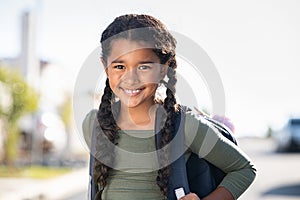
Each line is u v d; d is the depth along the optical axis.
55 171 19.33
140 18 2.52
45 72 27.33
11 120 18.64
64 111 27.31
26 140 22.72
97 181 2.56
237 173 2.62
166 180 2.49
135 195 2.52
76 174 18.36
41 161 22.44
